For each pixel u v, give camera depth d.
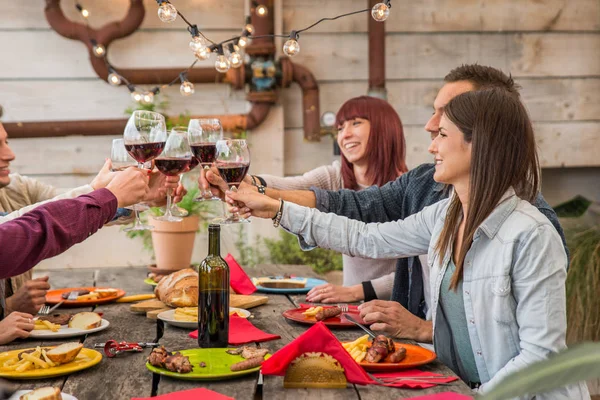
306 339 1.39
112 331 1.90
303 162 4.63
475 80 2.11
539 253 1.51
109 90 4.43
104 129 4.36
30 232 1.43
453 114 1.65
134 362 1.55
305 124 4.52
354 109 2.83
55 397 1.20
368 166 2.85
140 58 4.44
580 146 4.75
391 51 4.61
